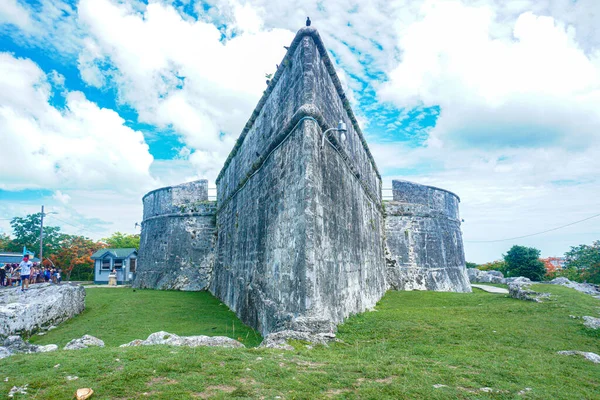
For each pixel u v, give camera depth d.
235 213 15.37
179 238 22.16
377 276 16.22
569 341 7.30
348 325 8.73
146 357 4.93
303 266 7.49
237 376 4.38
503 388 4.50
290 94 9.47
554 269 35.94
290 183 8.67
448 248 23.31
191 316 12.05
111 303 14.86
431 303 14.01
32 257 30.36
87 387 3.92
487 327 8.34
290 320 7.22
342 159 10.81
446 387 4.41
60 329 10.41
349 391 4.16
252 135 13.30
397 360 5.63
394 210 21.89
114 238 50.59
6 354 5.62
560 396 4.32
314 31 8.92
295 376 4.51
